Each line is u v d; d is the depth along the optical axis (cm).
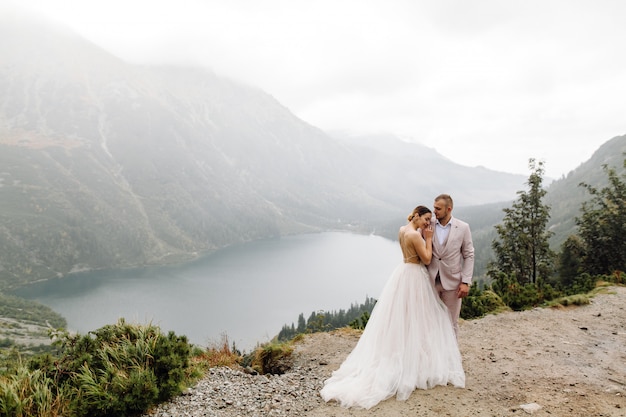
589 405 446
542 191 2655
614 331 766
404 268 544
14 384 446
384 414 437
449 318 543
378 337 522
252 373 679
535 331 777
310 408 470
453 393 487
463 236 537
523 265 2723
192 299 18750
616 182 2584
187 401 506
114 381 474
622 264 2483
